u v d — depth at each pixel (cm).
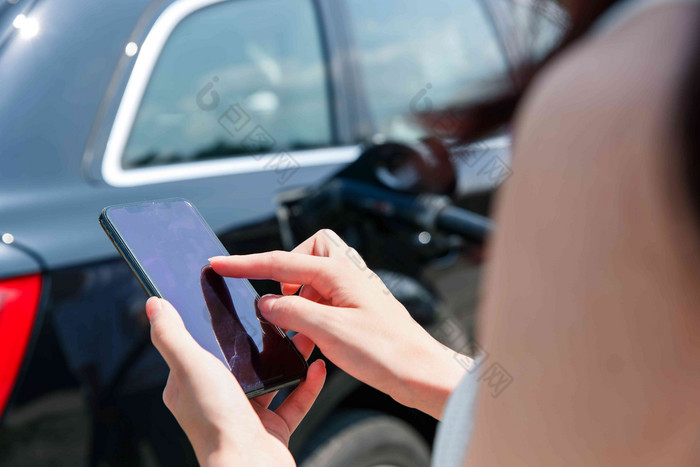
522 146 43
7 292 121
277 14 187
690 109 34
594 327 38
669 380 37
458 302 179
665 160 35
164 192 148
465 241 166
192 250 92
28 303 123
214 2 175
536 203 41
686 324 35
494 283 46
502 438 45
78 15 153
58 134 141
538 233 41
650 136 36
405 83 209
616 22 41
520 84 48
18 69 142
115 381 130
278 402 136
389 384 87
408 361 87
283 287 98
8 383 120
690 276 35
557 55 45
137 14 160
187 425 69
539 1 48
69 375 126
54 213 132
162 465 133
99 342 129
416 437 184
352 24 203
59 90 144
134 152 150
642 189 36
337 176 173
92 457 127
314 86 188
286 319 88
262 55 181
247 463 65
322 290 92
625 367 37
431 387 85
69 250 129
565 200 39
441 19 222
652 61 37
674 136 35
